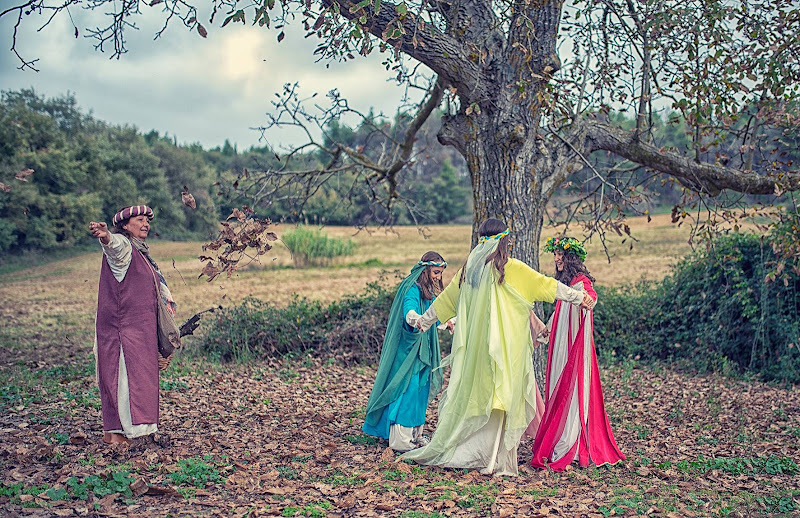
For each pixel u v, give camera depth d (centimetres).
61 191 4847
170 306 526
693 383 980
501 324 486
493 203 672
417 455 504
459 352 496
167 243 5122
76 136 5691
